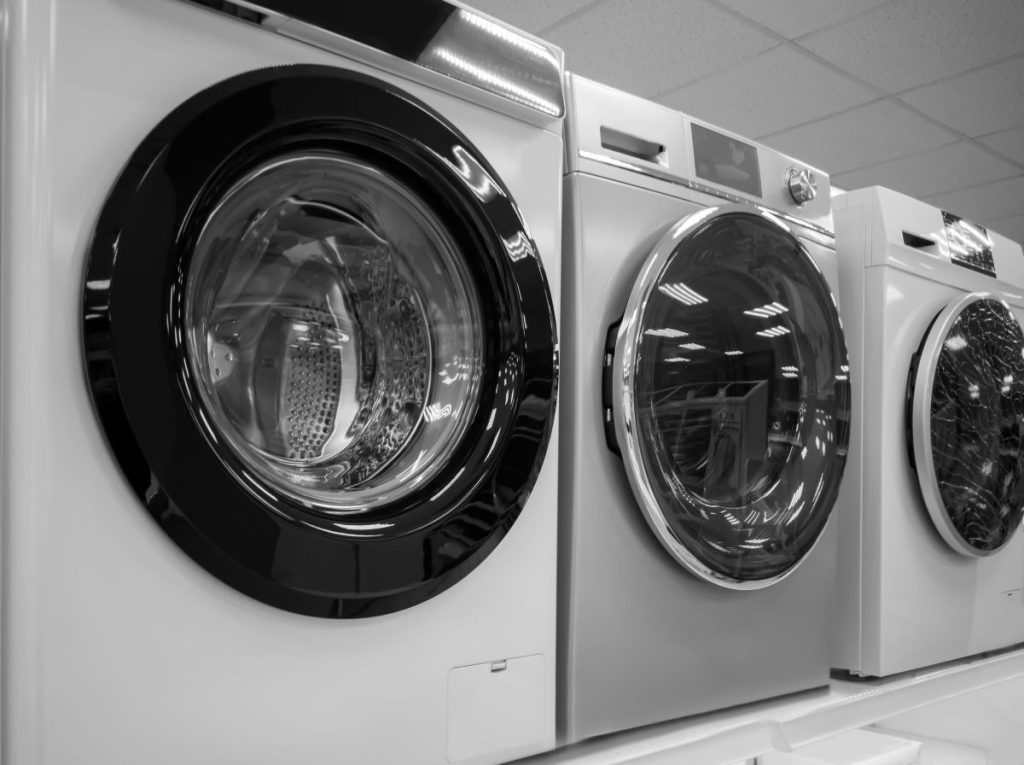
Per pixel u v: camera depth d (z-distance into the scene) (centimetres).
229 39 83
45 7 72
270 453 93
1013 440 183
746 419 137
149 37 78
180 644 76
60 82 73
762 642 134
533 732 103
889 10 284
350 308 102
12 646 68
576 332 115
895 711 153
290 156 89
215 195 81
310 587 82
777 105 363
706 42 312
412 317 106
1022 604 193
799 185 147
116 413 72
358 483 97
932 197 474
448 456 100
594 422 115
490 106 107
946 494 163
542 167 111
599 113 122
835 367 146
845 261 167
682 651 122
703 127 135
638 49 319
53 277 71
